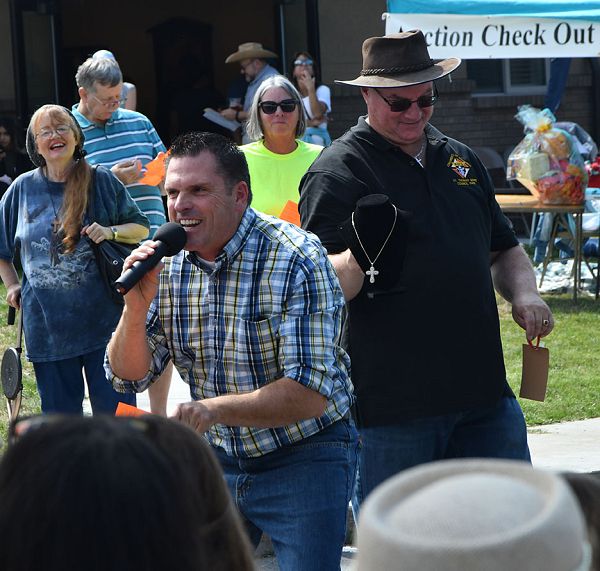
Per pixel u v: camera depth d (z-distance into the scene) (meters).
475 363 4.66
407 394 4.57
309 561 3.95
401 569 1.42
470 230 4.75
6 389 6.75
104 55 7.93
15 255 6.59
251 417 3.73
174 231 3.74
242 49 15.43
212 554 2.13
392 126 4.70
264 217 3.99
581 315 11.99
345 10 17.97
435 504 1.46
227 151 3.87
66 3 21.88
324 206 4.65
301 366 3.78
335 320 3.91
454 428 4.77
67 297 6.35
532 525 1.42
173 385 9.16
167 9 22.25
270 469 4.04
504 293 5.16
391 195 4.66
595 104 18.67
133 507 1.65
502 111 18.45
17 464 1.70
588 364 10.04
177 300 3.97
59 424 1.73
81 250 6.36
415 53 4.81
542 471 1.54
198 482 2.08
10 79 16.78
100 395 6.44
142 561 1.65
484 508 1.44
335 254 4.59
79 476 1.65
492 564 1.39
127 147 7.98
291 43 17.66
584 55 12.60
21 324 6.84
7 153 15.96
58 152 6.36
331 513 3.96
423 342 4.58
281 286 3.85
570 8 12.59
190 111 18.70
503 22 12.59
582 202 12.59
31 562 1.64
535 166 12.62
